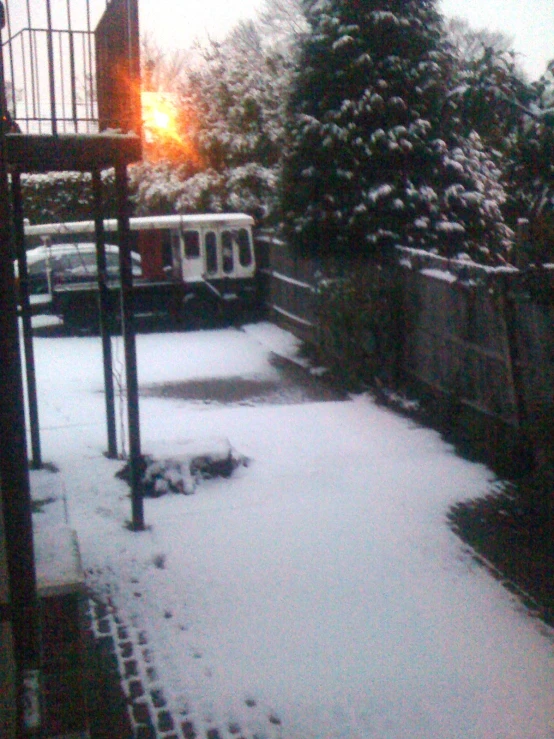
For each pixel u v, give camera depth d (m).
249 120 21.14
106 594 5.59
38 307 16.95
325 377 12.86
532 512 6.98
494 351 8.58
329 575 5.87
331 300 12.63
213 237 18.17
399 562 6.06
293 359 14.38
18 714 3.01
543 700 4.39
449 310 9.83
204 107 21.89
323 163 12.55
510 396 8.23
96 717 4.32
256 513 7.02
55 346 15.87
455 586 5.68
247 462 8.35
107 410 8.41
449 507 7.11
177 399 11.61
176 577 5.84
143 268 17.89
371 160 12.22
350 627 5.17
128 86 6.24
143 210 22.72
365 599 5.52
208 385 12.50
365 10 12.27
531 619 5.24
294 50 12.97
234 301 18.30
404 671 4.68
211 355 14.95
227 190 21.58
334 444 9.02
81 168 7.75
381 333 11.52
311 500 7.32
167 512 7.04
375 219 12.08
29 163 7.07
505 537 6.48
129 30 6.17
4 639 3.17
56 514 6.85
